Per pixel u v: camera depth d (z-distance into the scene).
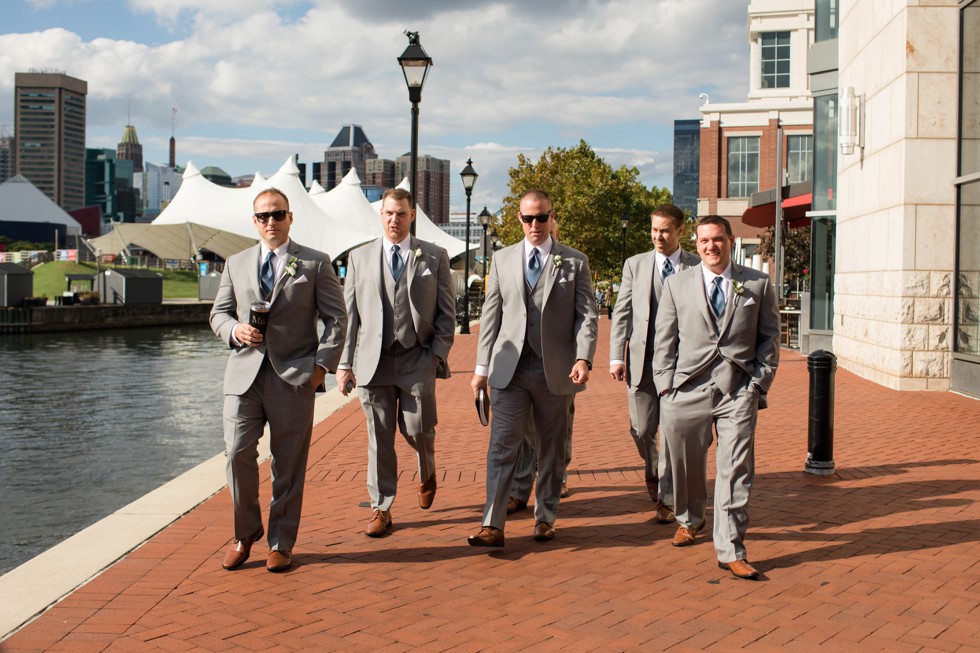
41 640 3.65
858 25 14.92
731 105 47.56
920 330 12.45
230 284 4.79
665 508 5.52
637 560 4.74
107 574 4.52
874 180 13.82
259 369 4.57
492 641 3.62
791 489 6.41
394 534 5.31
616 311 5.87
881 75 13.48
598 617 3.89
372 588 4.30
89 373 20.58
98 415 13.43
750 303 4.66
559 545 5.05
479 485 6.64
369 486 5.41
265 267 4.74
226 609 4.01
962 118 12.11
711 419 4.78
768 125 47.31
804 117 46.91
